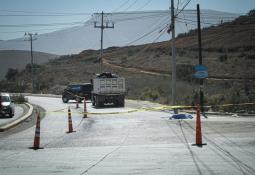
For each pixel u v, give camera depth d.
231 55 101.50
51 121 29.56
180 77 75.81
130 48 156.50
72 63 144.25
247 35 121.50
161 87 61.56
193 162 11.73
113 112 35.84
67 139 18.80
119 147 15.48
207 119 26.95
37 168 11.62
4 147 16.62
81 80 103.88
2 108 33.22
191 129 20.94
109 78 44.31
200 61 35.25
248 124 22.53
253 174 9.93
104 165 11.80
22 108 46.72
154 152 13.86
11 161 12.96
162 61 107.81
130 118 29.38
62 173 10.82
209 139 16.64
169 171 10.59
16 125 27.42
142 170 10.86
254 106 33.66
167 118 28.52
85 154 14.01
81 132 21.66
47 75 126.00
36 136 16.16
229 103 35.16
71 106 48.09
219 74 79.81
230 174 9.98
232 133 18.52
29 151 15.22
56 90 90.88
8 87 110.69
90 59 145.50
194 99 40.22
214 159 12.09
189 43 132.38
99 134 20.36
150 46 145.88
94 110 39.91
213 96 39.66
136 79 79.62
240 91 46.19
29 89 104.88
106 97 44.09
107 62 127.69
